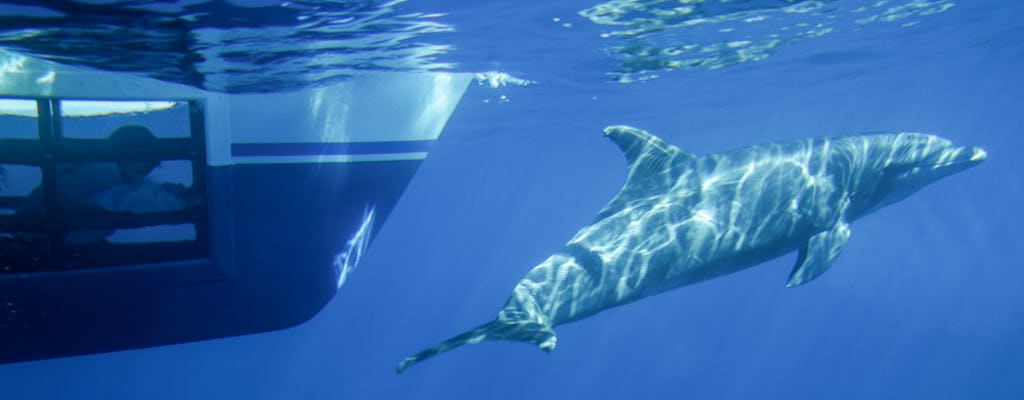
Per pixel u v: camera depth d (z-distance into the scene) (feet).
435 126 28.81
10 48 20.52
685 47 36.96
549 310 18.61
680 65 42.78
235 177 24.27
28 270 22.52
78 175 22.34
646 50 36.35
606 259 19.69
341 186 26.55
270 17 20.49
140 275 23.72
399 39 25.46
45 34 19.74
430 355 14.07
